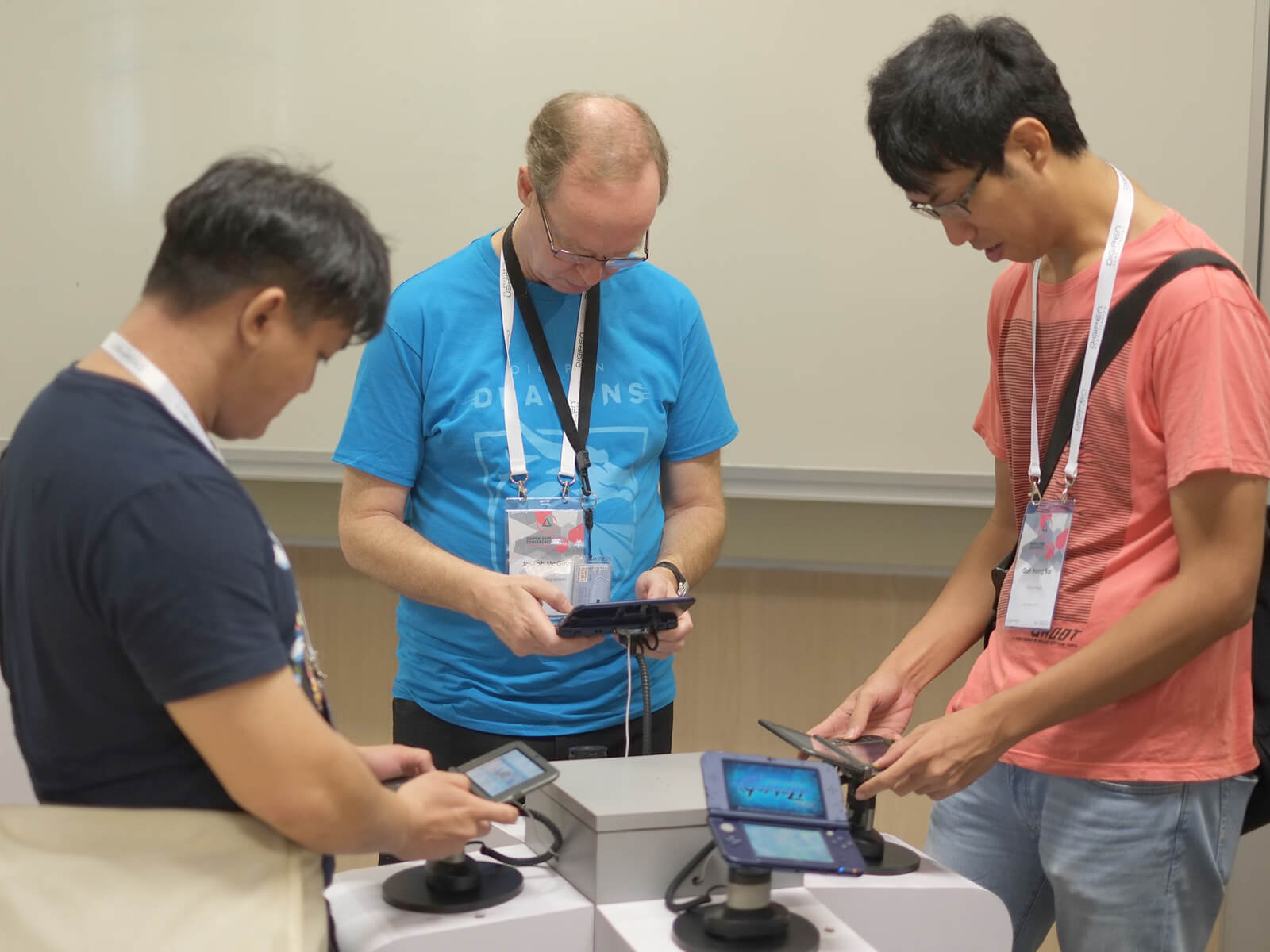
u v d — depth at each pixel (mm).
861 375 2338
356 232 917
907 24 2225
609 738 1634
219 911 881
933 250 2281
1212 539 1194
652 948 995
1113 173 1312
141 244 2439
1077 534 1342
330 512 2582
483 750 1605
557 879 1161
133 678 854
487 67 2336
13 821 880
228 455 2486
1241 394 1177
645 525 1645
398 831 950
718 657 2578
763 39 2264
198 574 801
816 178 2291
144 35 2393
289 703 844
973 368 2307
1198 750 1279
